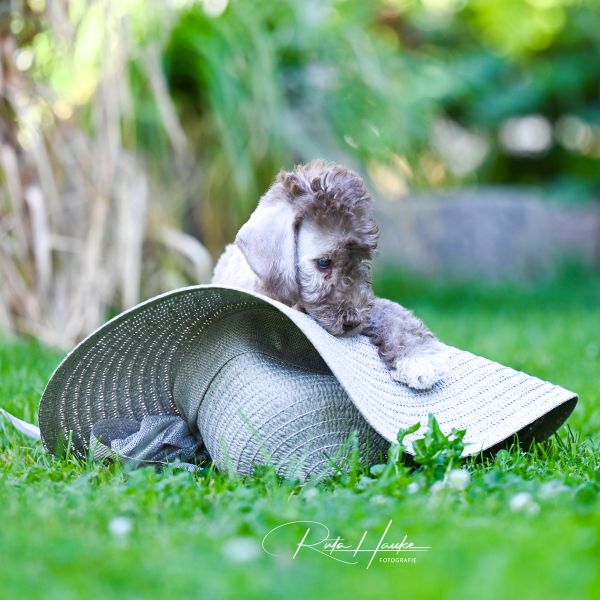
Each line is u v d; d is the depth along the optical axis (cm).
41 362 707
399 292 1330
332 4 1123
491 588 265
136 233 852
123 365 455
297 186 440
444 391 452
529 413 454
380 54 1105
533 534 309
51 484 404
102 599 265
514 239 1541
